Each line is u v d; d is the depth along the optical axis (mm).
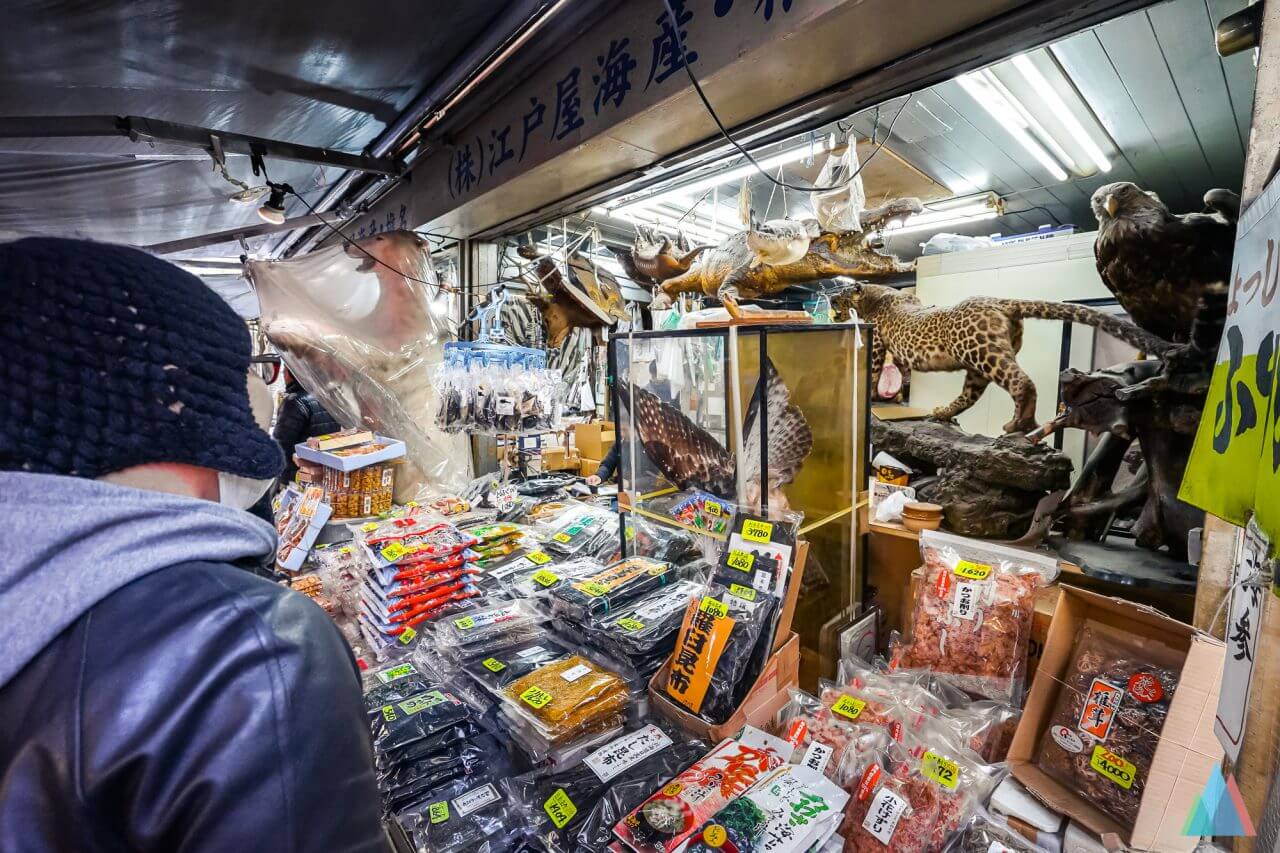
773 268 1902
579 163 2242
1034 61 2336
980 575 1324
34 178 3061
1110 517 1597
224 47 2012
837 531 1608
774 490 1358
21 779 352
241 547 470
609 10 1925
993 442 1758
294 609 449
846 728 1118
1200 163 3420
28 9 1653
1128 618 1051
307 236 4852
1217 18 2057
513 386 2100
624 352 1614
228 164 3107
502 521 2424
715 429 1416
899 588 1773
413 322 3168
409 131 2867
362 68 2299
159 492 433
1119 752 961
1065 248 2619
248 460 485
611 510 2146
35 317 385
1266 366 499
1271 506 451
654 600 1381
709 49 1622
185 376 439
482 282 3602
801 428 1433
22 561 359
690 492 1500
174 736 359
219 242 3836
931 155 3182
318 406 3020
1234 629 615
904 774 1023
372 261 3125
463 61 2238
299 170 3359
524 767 1104
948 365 1964
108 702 357
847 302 2344
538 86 2268
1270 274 514
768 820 877
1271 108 732
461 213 2936
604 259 4785
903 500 1815
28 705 362
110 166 2971
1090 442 2344
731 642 1147
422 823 959
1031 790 1006
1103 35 2172
